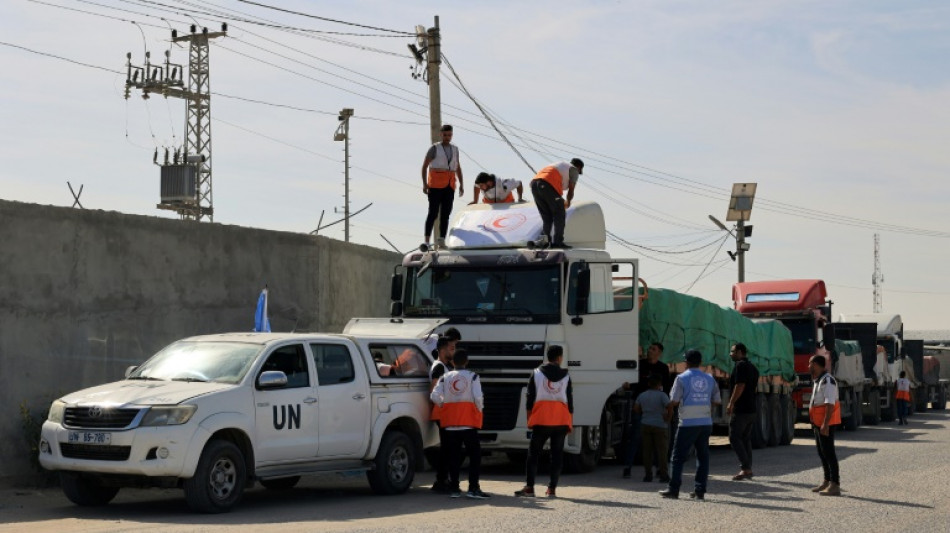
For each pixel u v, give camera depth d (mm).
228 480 12688
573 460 18609
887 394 42844
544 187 18594
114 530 11070
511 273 18078
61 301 15531
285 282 20047
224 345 13742
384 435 14867
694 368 15094
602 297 18547
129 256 16656
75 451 12469
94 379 15953
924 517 13258
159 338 17125
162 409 12219
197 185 43438
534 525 11898
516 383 17656
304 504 13812
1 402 14609
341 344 14453
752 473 18625
